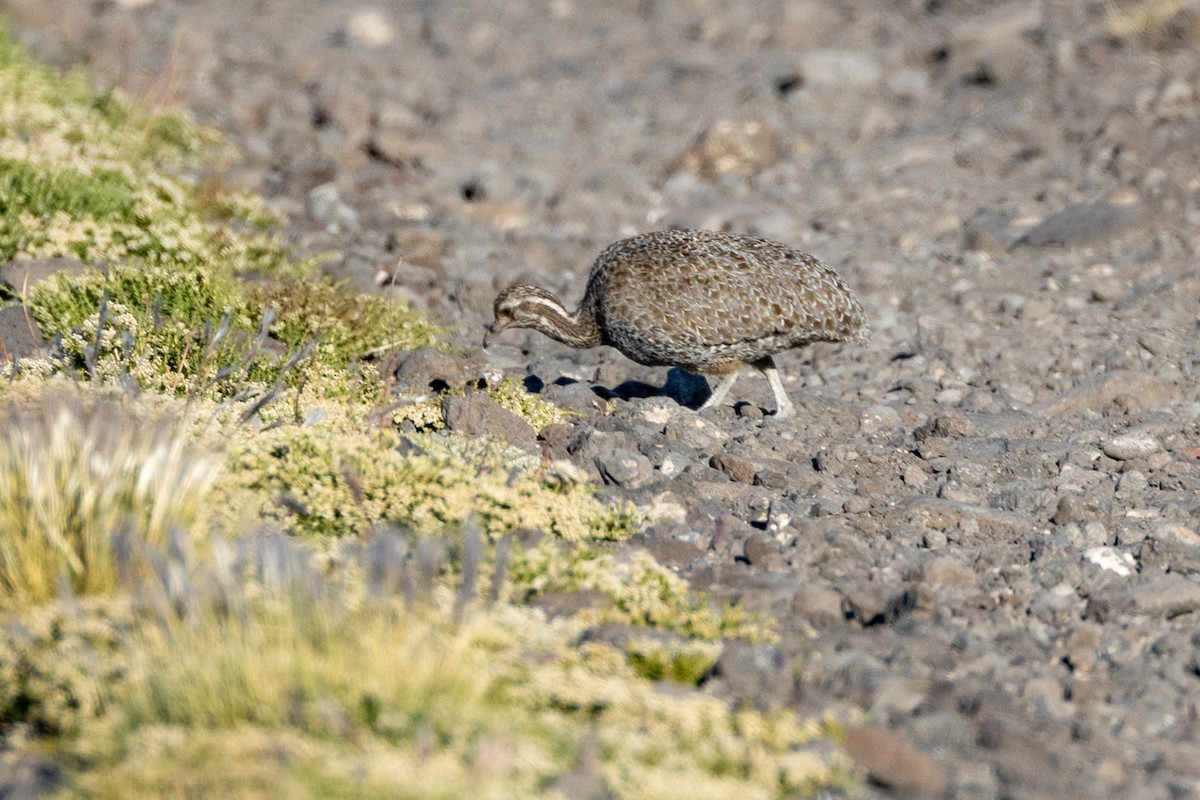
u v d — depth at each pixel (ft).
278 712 60.39
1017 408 122.42
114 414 85.20
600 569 79.82
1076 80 214.07
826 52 238.89
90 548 72.43
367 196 183.93
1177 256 154.61
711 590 82.58
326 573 76.13
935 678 74.33
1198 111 194.49
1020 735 67.82
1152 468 107.55
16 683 65.31
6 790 58.90
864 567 88.28
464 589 67.72
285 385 108.17
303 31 290.56
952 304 146.10
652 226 178.19
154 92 191.11
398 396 109.09
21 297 120.37
